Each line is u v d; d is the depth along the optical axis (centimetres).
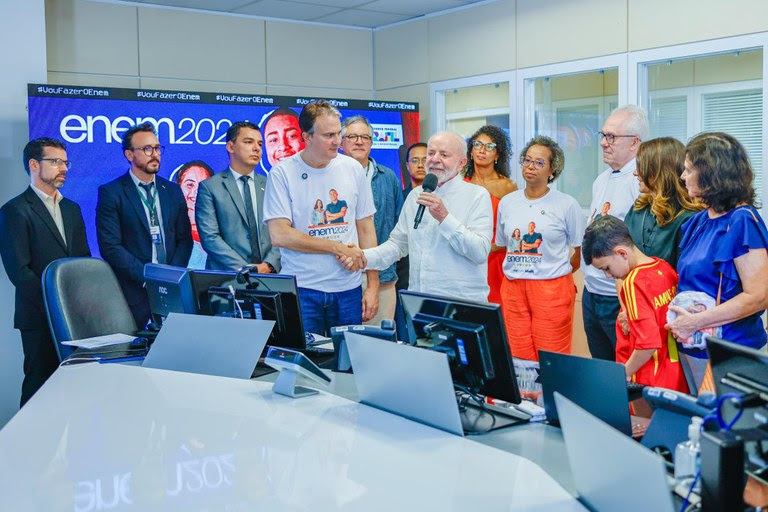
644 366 281
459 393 263
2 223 480
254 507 170
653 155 324
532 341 437
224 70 613
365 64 690
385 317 550
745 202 271
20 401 498
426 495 176
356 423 233
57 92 498
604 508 158
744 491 150
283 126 569
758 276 260
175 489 183
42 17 515
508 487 180
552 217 426
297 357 262
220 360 298
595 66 520
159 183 525
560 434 224
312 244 378
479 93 607
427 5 601
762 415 142
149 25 577
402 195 570
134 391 273
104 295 391
